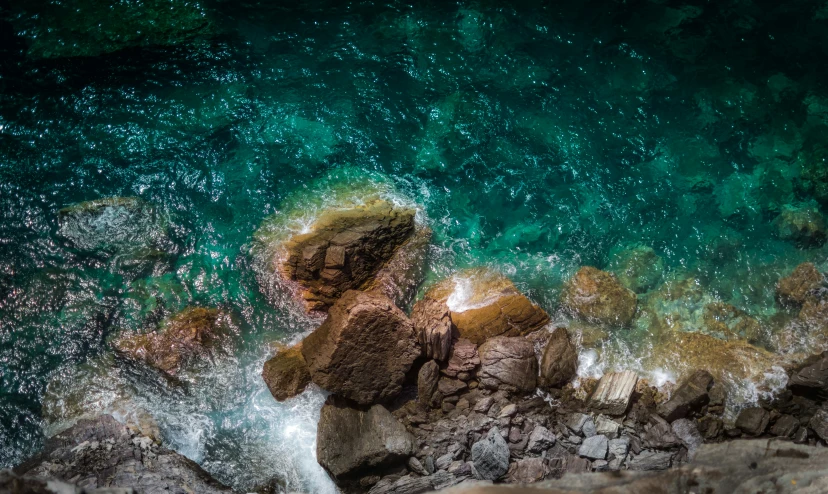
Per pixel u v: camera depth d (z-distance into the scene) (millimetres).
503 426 8031
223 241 10273
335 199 10656
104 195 10656
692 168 11203
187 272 9930
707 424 8227
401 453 7758
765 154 11352
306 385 8734
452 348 8688
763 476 6691
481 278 9891
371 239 9828
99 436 8023
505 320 9203
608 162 11281
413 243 10242
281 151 11320
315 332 8742
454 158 11328
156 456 7871
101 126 11500
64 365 8922
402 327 8328
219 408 8641
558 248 10367
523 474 7559
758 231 10523
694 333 9258
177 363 8883
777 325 9391
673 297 9742
